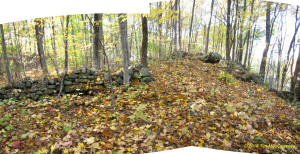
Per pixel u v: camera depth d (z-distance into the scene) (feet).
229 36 21.71
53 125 10.55
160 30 24.22
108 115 11.61
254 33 19.66
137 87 16.30
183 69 22.85
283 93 15.33
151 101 13.38
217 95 13.91
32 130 9.91
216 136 8.79
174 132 9.30
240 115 10.32
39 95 14.79
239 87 17.49
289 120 10.27
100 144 8.58
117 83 16.93
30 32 21.85
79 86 15.75
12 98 13.89
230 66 22.65
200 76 20.36
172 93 14.43
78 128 10.26
